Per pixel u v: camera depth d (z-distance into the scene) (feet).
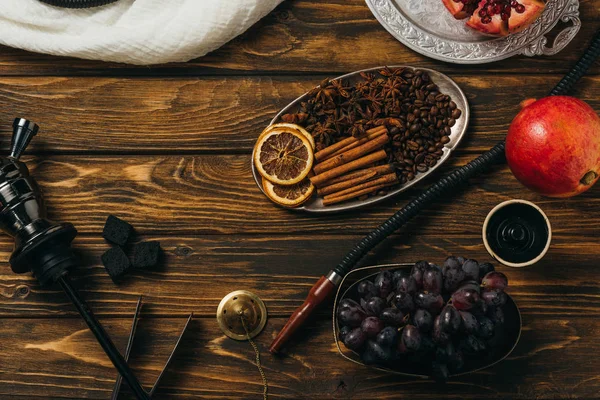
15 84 2.95
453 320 2.46
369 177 2.82
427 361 2.60
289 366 2.84
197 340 2.86
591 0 2.92
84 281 2.89
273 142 2.82
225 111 2.94
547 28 2.86
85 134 2.94
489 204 2.88
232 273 2.89
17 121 2.77
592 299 2.85
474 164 2.79
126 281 2.89
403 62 2.93
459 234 2.88
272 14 2.94
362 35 2.94
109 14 2.91
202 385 2.84
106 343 2.65
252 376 2.84
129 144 2.94
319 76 2.93
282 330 2.77
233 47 2.94
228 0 2.82
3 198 2.69
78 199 2.93
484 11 2.70
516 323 2.68
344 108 2.87
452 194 2.89
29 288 2.89
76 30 2.91
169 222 2.91
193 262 2.89
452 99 2.87
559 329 2.84
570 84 2.83
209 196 2.92
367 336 2.56
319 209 2.85
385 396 2.82
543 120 2.60
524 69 2.92
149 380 2.85
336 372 2.84
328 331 2.85
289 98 2.93
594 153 2.58
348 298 2.68
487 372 2.83
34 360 2.86
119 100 2.94
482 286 2.60
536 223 2.71
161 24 2.85
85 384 2.85
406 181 2.85
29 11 2.88
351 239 2.88
